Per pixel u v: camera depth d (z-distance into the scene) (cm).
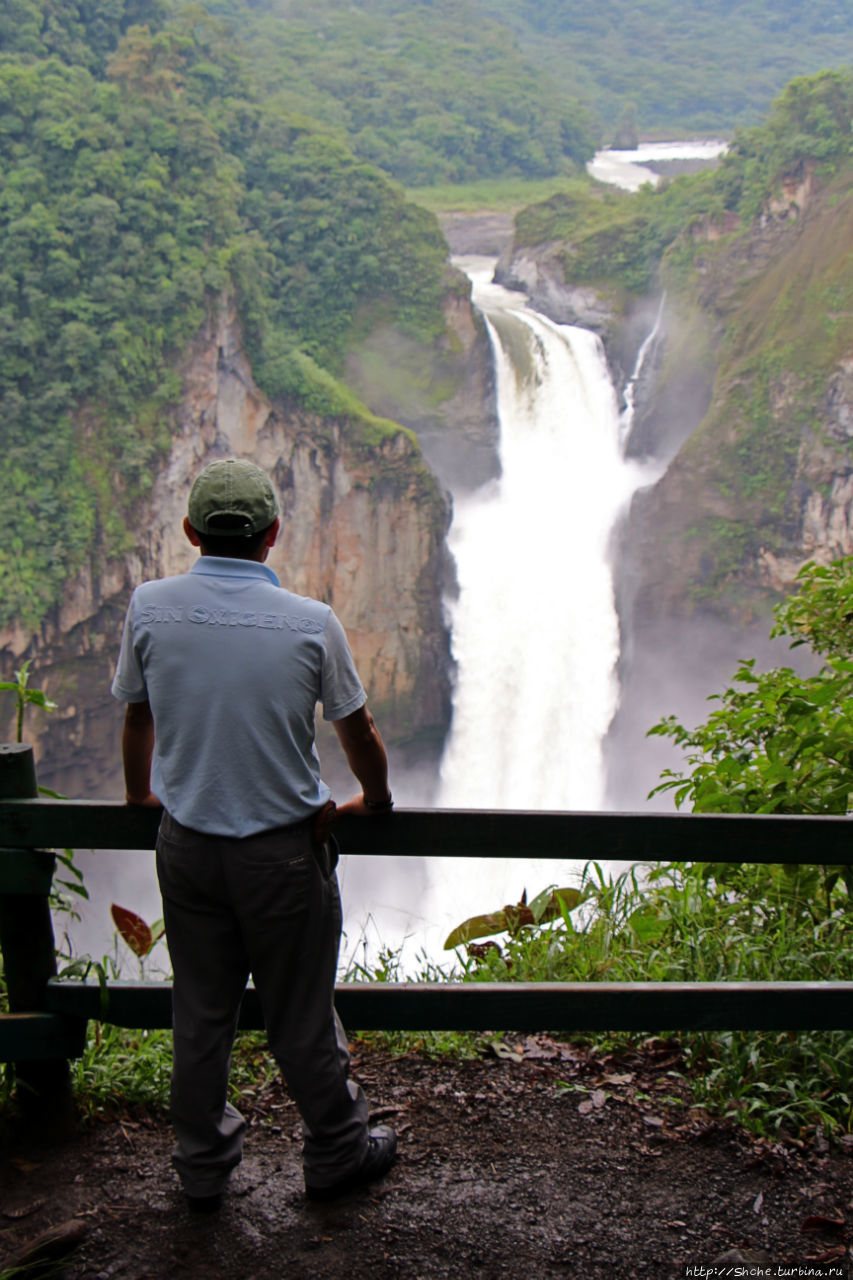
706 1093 291
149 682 222
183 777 221
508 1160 266
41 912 252
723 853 250
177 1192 250
